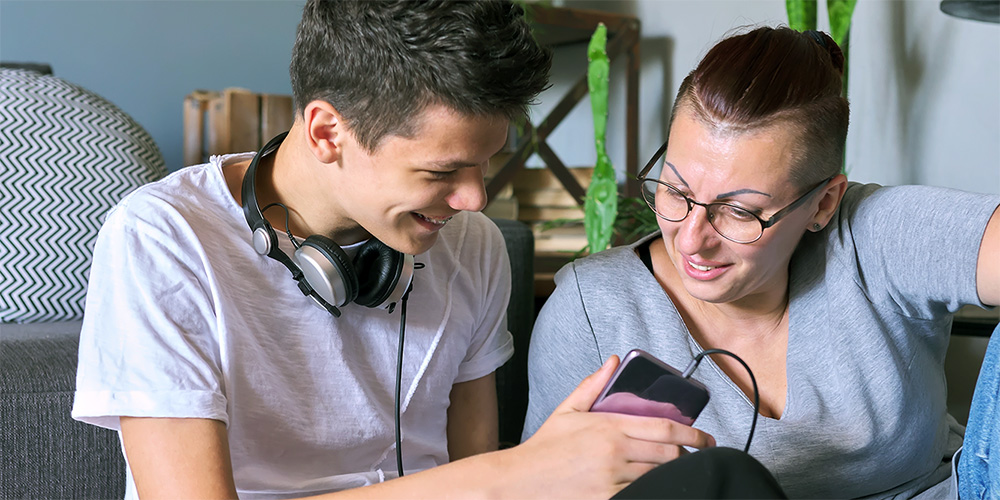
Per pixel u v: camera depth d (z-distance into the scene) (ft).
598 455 2.34
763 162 2.74
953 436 3.68
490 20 2.45
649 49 8.56
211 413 2.58
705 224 2.86
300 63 2.71
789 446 3.06
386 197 2.62
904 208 3.15
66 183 4.18
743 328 3.30
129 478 2.93
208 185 2.96
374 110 2.48
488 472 2.37
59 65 8.42
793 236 2.97
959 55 6.10
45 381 3.23
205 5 9.04
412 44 2.39
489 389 3.67
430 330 3.30
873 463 3.14
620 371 2.44
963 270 2.93
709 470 2.04
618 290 3.34
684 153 2.85
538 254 7.58
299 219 2.99
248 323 2.85
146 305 2.65
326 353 3.02
